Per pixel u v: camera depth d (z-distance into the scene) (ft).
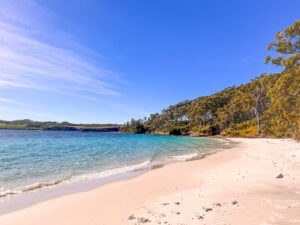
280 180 42.52
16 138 225.76
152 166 69.15
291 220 23.80
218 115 414.62
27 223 26.37
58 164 71.92
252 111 339.57
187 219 25.29
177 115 542.16
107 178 52.21
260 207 28.07
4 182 47.26
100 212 29.48
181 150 126.41
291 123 123.24
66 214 29.01
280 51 91.15
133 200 34.47
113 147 145.69
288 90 96.94
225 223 23.61
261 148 121.90
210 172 55.62
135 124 608.19
